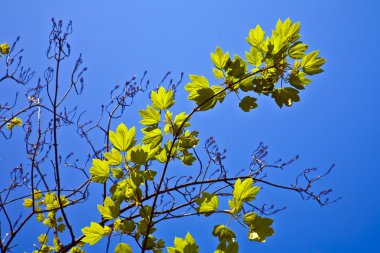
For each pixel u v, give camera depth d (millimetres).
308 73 1893
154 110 1974
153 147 1981
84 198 3066
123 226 1904
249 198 1778
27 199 3076
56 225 3102
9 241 2738
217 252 1673
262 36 1885
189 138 2092
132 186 1928
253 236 1747
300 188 2895
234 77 1897
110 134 1893
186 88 1918
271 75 1919
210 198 1798
